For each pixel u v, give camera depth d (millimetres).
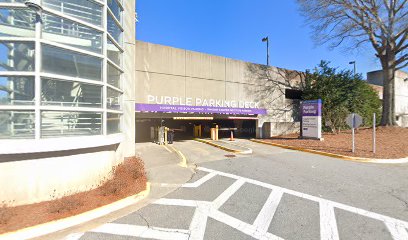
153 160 11742
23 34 5953
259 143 18172
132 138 11672
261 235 4699
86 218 5332
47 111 6188
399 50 21734
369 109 24594
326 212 5758
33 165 5891
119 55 9734
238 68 20172
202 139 20578
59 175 6277
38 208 5574
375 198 6656
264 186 7773
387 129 21312
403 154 12727
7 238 4426
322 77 21906
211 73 18625
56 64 6371
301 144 16094
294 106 23938
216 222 5266
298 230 4891
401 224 5094
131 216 5555
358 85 22594
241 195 6973
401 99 36969
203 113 18172
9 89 5836
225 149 15188
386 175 9039
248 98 20641
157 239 4539
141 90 15461
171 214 5672
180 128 27812
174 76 16828
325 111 21391
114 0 9188
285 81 23234
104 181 7496
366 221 5262
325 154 13172
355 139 17891
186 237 4613
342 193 7074
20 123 5875
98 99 7484
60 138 6223
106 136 7648
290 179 8539
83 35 7090
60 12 6480
